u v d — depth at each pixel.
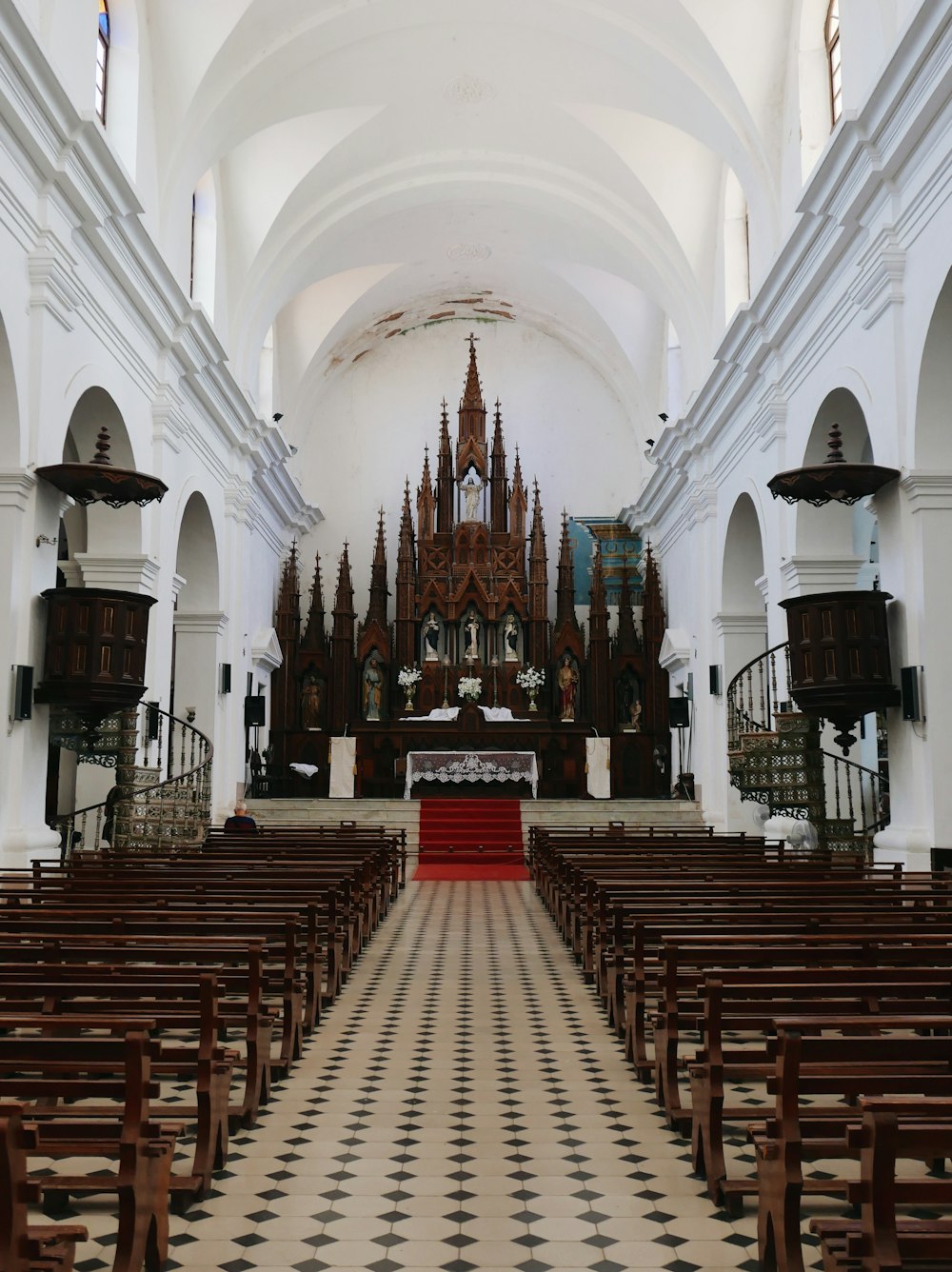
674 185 16.67
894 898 6.98
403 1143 4.84
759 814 16.25
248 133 14.75
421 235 20.77
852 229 10.93
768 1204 3.59
